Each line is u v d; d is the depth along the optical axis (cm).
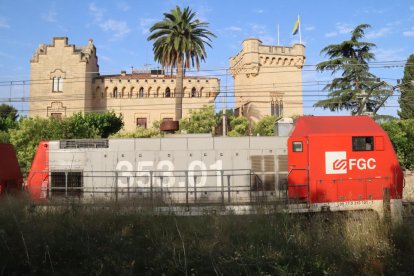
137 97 4872
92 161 1408
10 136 2838
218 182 1384
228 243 963
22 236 838
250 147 1394
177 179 1387
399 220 1136
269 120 4091
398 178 1300
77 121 3262
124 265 816
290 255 902
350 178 1270
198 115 3806
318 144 1272
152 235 1010
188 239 983
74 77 4666
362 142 1296
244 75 5031
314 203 1234
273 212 1138
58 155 1413
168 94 4900
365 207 1264
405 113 4350
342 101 3625
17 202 1125
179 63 3678
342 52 3816
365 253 916
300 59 5044
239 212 1159
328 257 905
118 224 1063
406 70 4334
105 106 4862
